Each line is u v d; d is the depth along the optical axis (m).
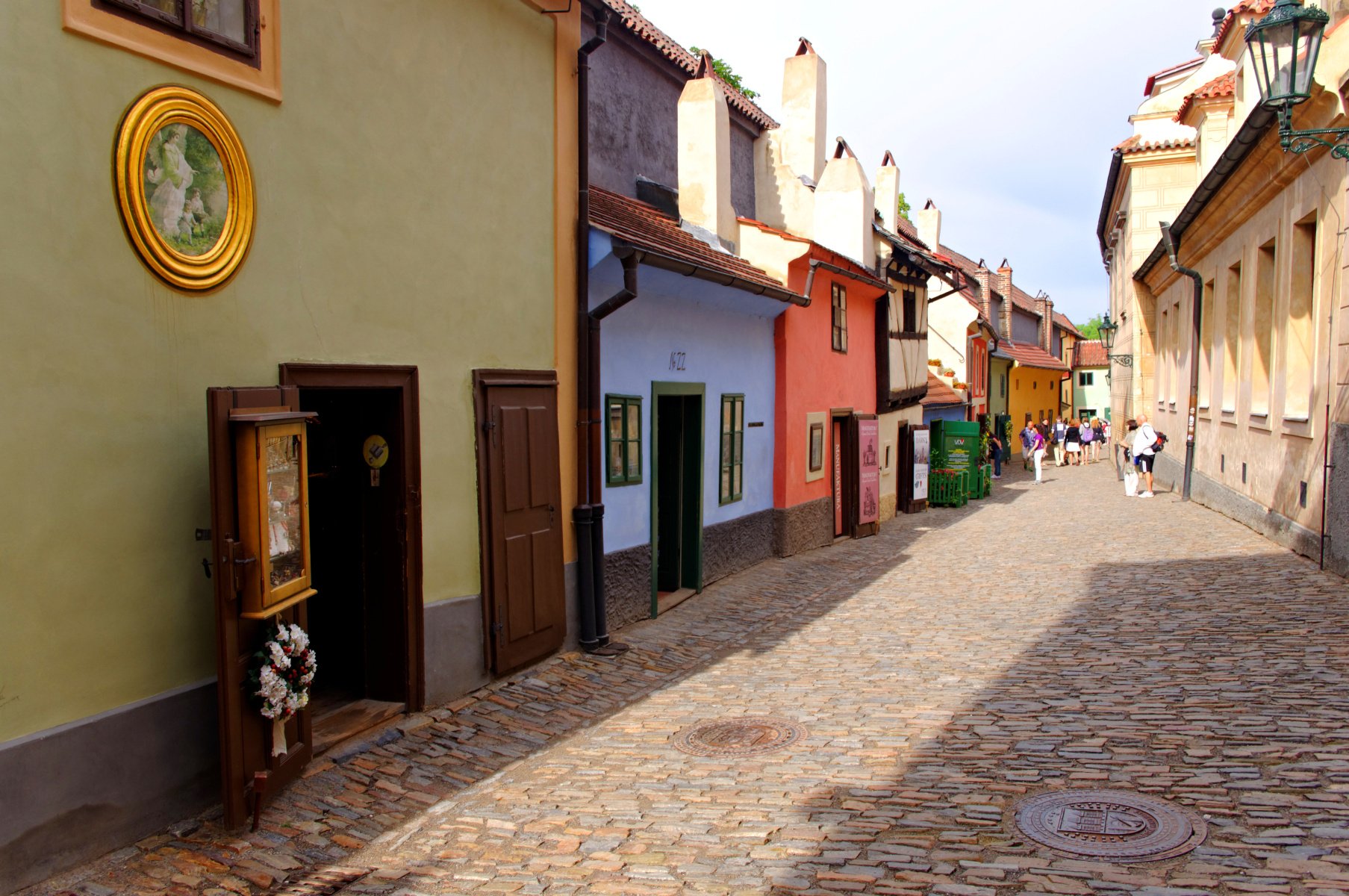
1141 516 17.77
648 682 7.94
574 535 8.48
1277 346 12.52
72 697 4.23
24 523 4.03
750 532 12.95
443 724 6.49
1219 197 14.27
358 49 5.87
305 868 4.53
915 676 7.61
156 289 4.58
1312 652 7.27
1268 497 13.12
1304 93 8.12
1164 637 8.19
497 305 7.33
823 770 5.62
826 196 17.06
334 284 5.72
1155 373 25.91
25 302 4.02
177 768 4.68
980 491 24.91
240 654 4.64
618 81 12.54
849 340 16.81
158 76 4.56
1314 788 4.73
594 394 8.46
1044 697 6.74
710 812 5.09
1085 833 4.42
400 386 6.30
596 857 4.62
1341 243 9.88
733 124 15.88
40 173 4.06
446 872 4.54
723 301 11.36
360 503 6.55
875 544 16.11
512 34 7.43
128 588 4.46
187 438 4.74
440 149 6.64
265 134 5.20
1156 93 28.27
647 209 11.87
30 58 4.02
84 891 4.08
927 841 4.48
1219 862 4.02
